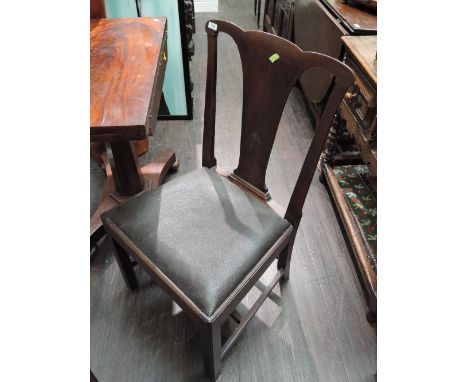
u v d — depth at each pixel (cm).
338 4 167
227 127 226
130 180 148
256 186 109
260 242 92
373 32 142
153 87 103
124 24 137
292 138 218
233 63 301
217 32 92
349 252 149
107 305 128
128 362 113
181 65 203
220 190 106
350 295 134
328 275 140
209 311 78
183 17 184
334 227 160
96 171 185
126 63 111
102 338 119
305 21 202
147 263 88
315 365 114
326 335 122
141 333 121
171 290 84
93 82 102
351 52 130
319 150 86
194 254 87
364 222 147
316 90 184
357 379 112
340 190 162
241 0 453
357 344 120
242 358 115
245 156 106
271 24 306
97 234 143
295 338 121
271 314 127
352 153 182
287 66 82
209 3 414
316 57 77
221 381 109
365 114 122
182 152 204
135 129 88
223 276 83
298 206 99
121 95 97
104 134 88
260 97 92
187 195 104
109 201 153
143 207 99
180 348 117
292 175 191
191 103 222
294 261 145
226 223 96
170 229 93
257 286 135
